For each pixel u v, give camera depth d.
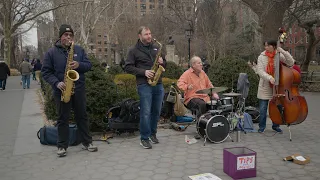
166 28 41.44
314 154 4.57
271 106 5.50
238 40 38.09
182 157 4.52
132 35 46.25
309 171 3.89
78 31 30.17
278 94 5.28
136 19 47.34
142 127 4.98
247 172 3.70
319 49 47.97
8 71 16.17
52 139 5.14
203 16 31.98
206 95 5.80
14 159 4.53
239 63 7.62
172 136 5.72
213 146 5.05
